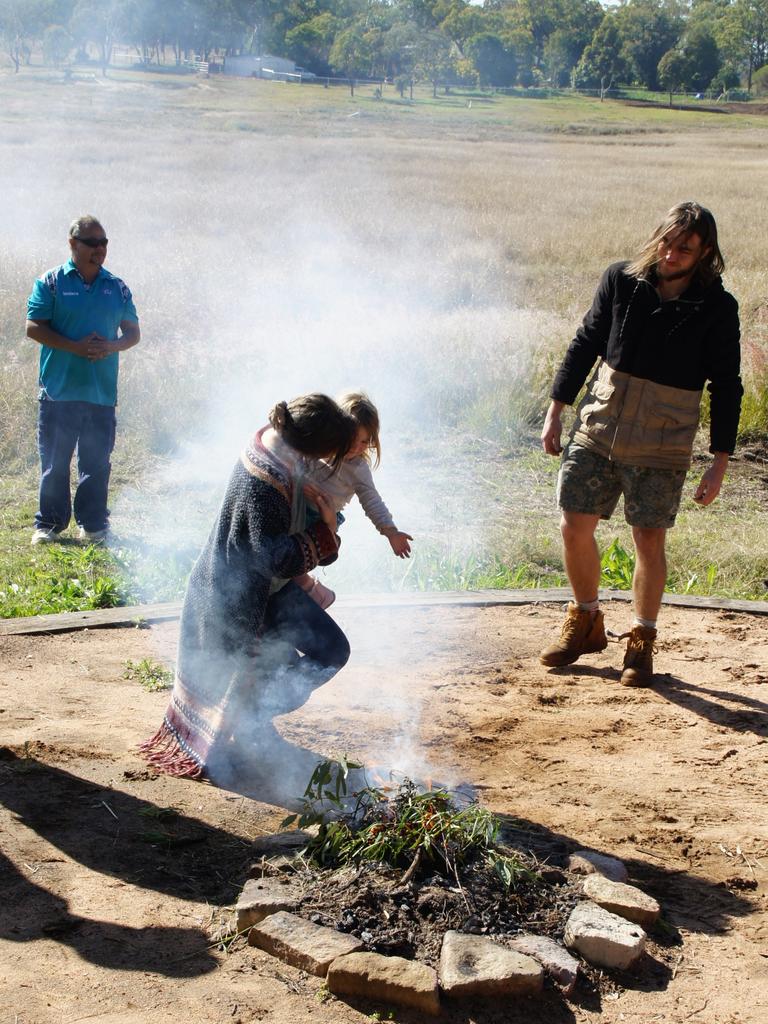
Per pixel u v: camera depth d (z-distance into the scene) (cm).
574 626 517
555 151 6216
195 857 344
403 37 12581
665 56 14375
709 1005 285
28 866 333
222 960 293
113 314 757
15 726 434
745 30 16550
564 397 508
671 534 834
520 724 456
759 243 2450
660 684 507
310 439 369
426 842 323
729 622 605
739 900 334
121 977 284
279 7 14638
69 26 13175
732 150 6812
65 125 5903
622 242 2481
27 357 1228
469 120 8806
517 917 311
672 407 477
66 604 638
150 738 424
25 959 289
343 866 327
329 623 402
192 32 14075
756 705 485
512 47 14450
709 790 402
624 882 337
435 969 288
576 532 503
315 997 280
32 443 977
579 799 391
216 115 7381
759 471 1041
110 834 354
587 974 294
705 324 470
